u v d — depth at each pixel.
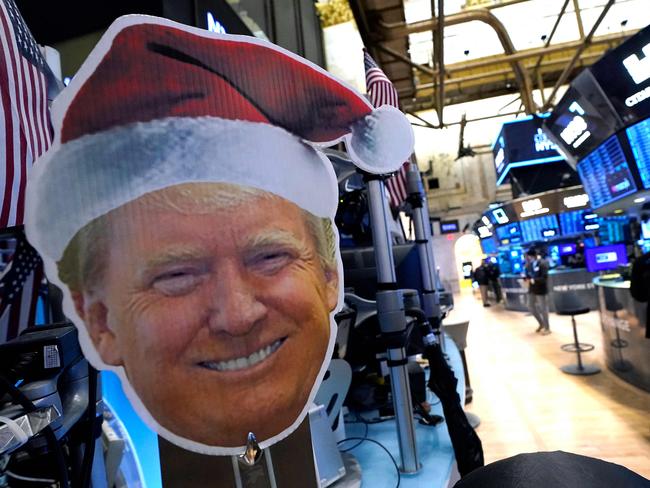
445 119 15.73
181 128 0.60
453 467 1.54
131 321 0.57
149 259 0.57
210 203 0.60
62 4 2.30
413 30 6.89
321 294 0.68
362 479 1.38
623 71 4.45
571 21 10.41
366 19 6.46
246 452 0.61
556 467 0.61
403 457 1.44
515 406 3.80
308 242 0.67
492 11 9.77
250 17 3.61
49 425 0.67
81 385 0.84
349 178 2.04
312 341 0.66
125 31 0.58
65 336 0.79
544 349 5.86
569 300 7.44
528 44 11.10
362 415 2.05
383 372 2.00
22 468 0.73
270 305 0.62
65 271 0.55
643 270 3.37
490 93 13.17
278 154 0.66
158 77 0.60
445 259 19.72
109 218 0.57
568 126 5.71
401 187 2.49
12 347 0.75
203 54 0.62
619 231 9.58
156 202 0.58
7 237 0.93
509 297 10.95
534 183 12.64
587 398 3.83
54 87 1.04
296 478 0.74
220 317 0.59
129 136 0.58
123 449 1.13
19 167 0.87
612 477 0.58
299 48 4.52
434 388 1.60
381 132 0.85
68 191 0.56
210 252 0.60
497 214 12.60
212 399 0.59
